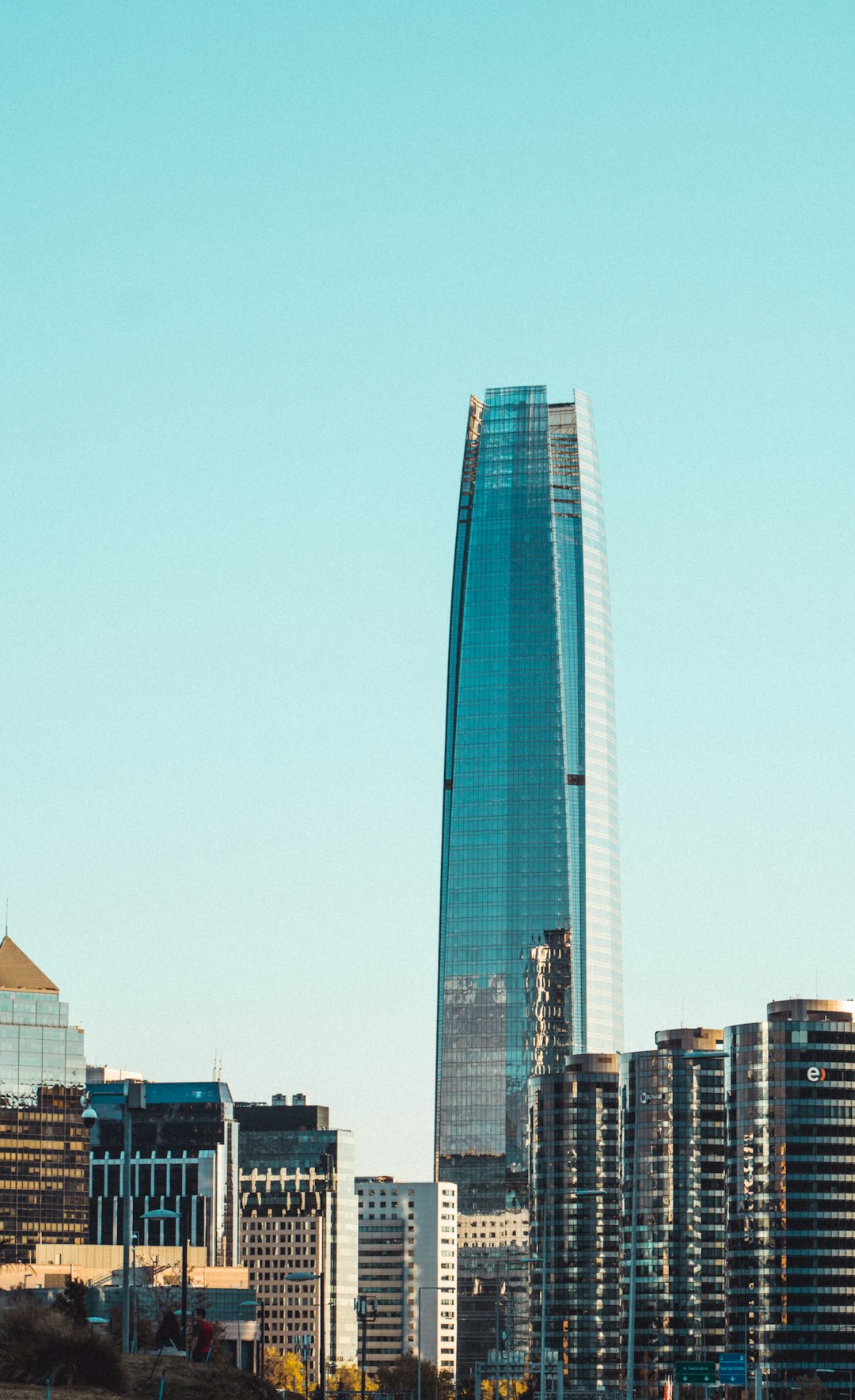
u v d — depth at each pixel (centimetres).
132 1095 11150
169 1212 16000
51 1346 9488
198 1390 10006
